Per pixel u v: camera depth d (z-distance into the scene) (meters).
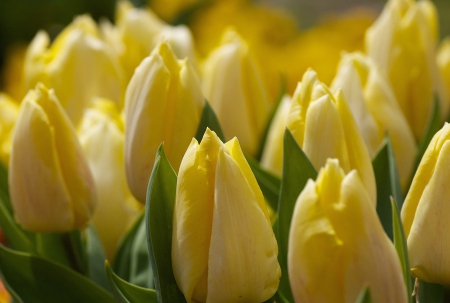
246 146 0.79
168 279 0.65
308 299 0.62
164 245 0.65
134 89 0.69
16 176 0.71
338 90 0.67
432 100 0.80
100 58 0.81
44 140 0.70
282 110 0.76
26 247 0.75
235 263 0.63
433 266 0.64
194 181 0.63
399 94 0.80
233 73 0.78
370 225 0.61
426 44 0.80
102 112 0.79
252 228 0.63
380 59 0.80
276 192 0.72
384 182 0.70
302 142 0.67
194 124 0.69
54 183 0.70
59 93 0.81
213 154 0.63
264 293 0.63
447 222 0.63
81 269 0.74
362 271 0.61
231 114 0.78
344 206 0.61
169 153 0.69
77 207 0.71
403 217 0.65
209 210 0.63
